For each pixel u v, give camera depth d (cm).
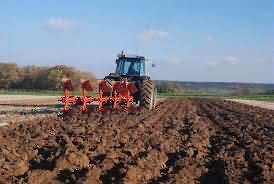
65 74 6419
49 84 6425
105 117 1711
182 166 916
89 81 1731
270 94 8062
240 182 796
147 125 1563
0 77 6681
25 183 767
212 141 1294
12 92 5369
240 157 1014
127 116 1792
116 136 1233
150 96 2036
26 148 1032
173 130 1465
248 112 2575
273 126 1734
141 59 2202
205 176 864
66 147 1009
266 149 1127
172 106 2923
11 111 2088
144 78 2133
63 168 858
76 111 1866
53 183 781
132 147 1070
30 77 6625
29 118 1725
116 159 931
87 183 762
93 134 1250
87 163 902
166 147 1105
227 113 2412
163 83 7656
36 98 3816
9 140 1147
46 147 1066
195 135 1364
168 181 798
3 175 816
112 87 1886
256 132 1509
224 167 905
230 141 1260
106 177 820
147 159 941
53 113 2019
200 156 1025
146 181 809
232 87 15988
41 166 893
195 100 4181
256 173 870
